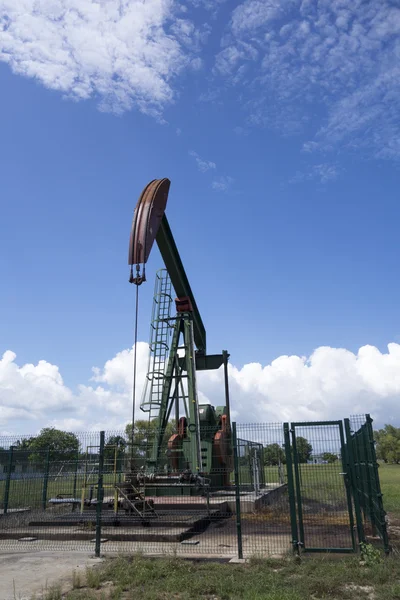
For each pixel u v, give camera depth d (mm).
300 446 12648
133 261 18703
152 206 19781
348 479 12000
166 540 14000
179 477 20734
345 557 11078
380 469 77812
